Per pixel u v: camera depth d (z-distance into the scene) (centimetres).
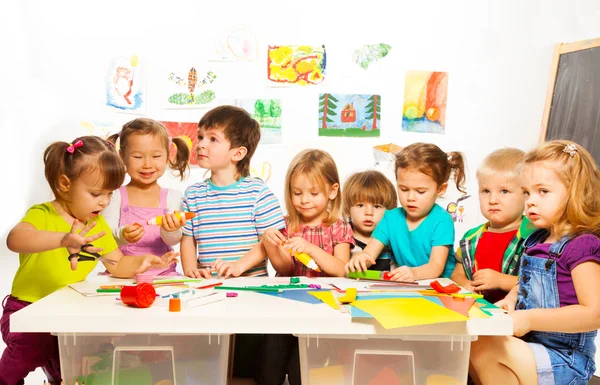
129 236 128
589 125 205
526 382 105
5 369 120
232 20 210
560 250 110
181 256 151
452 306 98
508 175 136
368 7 213
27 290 124
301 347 99
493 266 138
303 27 212
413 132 216
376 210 162
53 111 214
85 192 121
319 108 214
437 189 143
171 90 211
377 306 97
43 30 211
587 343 112
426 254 144
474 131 220
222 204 149
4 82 213
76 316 92
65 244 109
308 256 129
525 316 101
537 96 221
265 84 212
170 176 211
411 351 98
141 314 92
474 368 110
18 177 220
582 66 209
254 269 147
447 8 215
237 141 151
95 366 98
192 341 99
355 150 215
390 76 215
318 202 149
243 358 144
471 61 218
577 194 110
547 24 219
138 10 209
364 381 98
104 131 213
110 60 211
